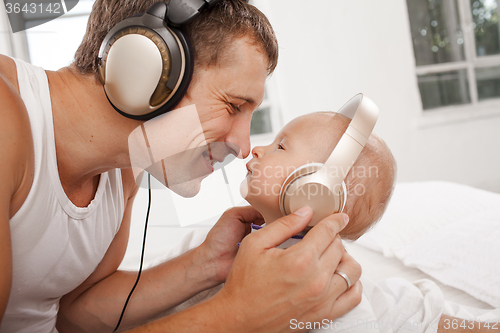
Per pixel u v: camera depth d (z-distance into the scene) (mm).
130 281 841
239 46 625
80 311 841
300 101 2852
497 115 3258
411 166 3086
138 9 624
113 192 828
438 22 3266
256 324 582
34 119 612
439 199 1307
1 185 497
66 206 684
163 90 585
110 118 655
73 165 694
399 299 850
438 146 3119
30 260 665
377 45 2920
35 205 615
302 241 593
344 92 2889
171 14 580
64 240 703
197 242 845
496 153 3230
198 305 617
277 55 707
